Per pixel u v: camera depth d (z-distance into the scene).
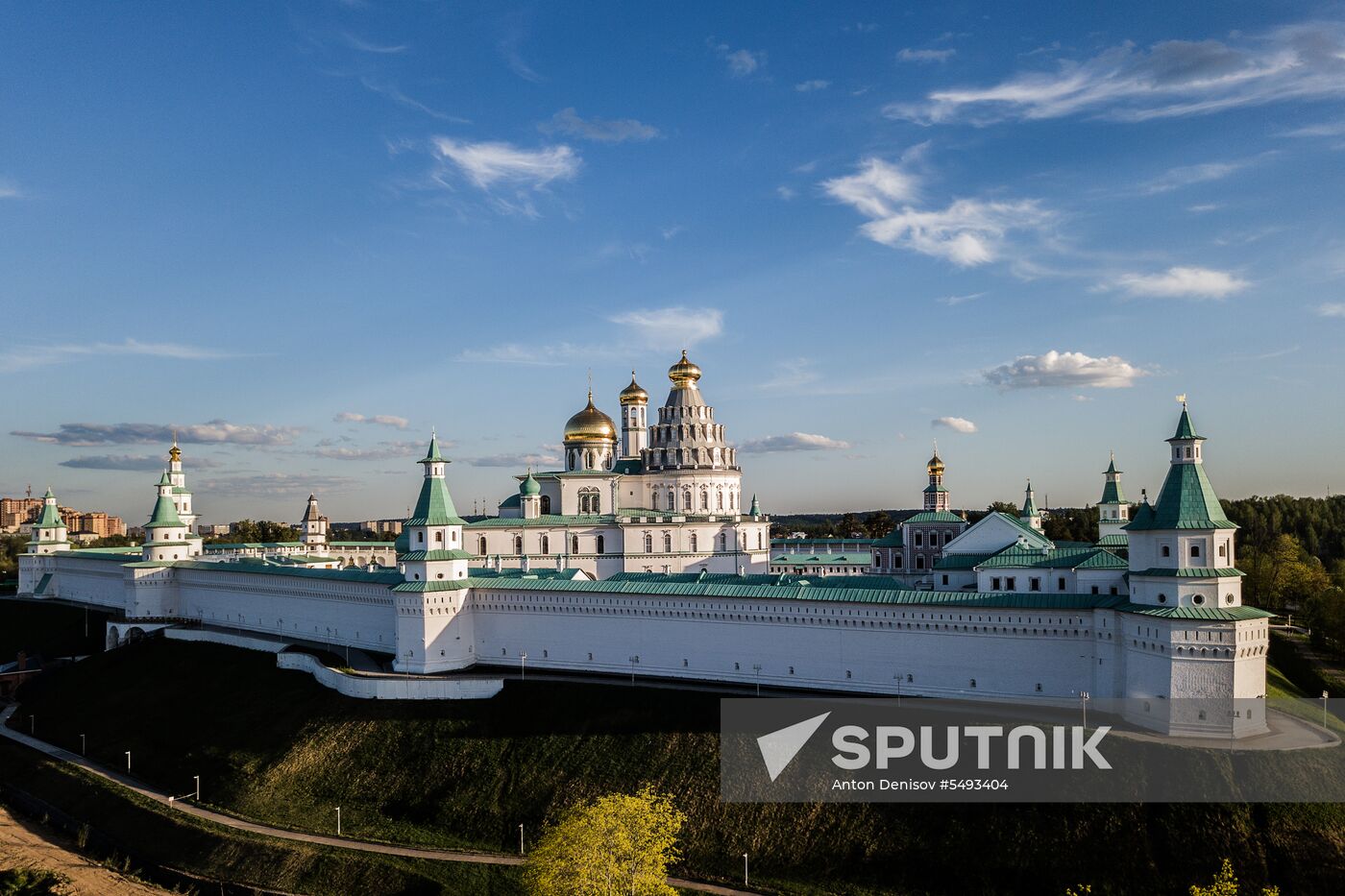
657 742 89.69
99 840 93.44
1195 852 68.00
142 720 118.50
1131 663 81.19
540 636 110.69
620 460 177.38
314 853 83.44
